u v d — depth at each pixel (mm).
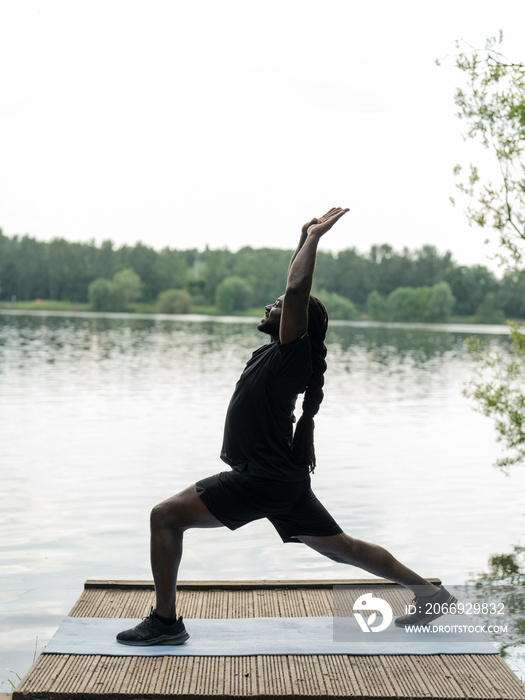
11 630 5047
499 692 3412
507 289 167750
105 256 180125
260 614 4422
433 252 179625
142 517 7977
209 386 21828
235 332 70000
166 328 75875
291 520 4008
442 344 60688
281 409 3756
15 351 36000
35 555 6680
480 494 9375
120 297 163500
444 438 13812
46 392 19562
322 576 6336
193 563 6688
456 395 21469
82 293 179125
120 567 6383
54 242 181625
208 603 4609
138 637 3879
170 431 13594
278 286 178875
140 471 10219
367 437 13750
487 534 7629
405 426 15289
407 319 162750
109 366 28516
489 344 59938
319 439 13422
